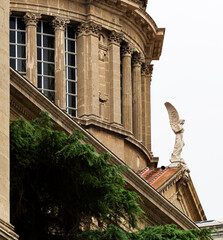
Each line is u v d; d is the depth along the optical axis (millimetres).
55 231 50312
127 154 77125
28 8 75625
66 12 76500
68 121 55750
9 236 43125
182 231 53562
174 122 78812
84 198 50312
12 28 75562
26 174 49812
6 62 45156
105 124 75438
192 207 78625
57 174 50156
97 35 77188
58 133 49812
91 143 57594
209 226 73812
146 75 83062
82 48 76688
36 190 50000
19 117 51031
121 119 78188
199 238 54375
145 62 82750
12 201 49344
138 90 80438
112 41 77812
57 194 50219
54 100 75375
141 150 78438
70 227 50250
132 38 79500
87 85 76312
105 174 50281
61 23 76250
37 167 49812
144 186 63375
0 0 45438
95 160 49781
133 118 80000
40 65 75812
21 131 48969
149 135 82188
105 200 50469
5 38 45344
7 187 43875
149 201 64375
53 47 76250
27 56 75000
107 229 50594
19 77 52594
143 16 79688
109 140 75625
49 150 49719
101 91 76875
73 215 50281
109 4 77812
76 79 76500
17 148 48750
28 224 49875
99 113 76312
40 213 50156
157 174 76312
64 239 50000
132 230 59156
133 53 80438
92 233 50125
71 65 76750
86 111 75688
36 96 53688
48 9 76125
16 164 48906
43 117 50938
